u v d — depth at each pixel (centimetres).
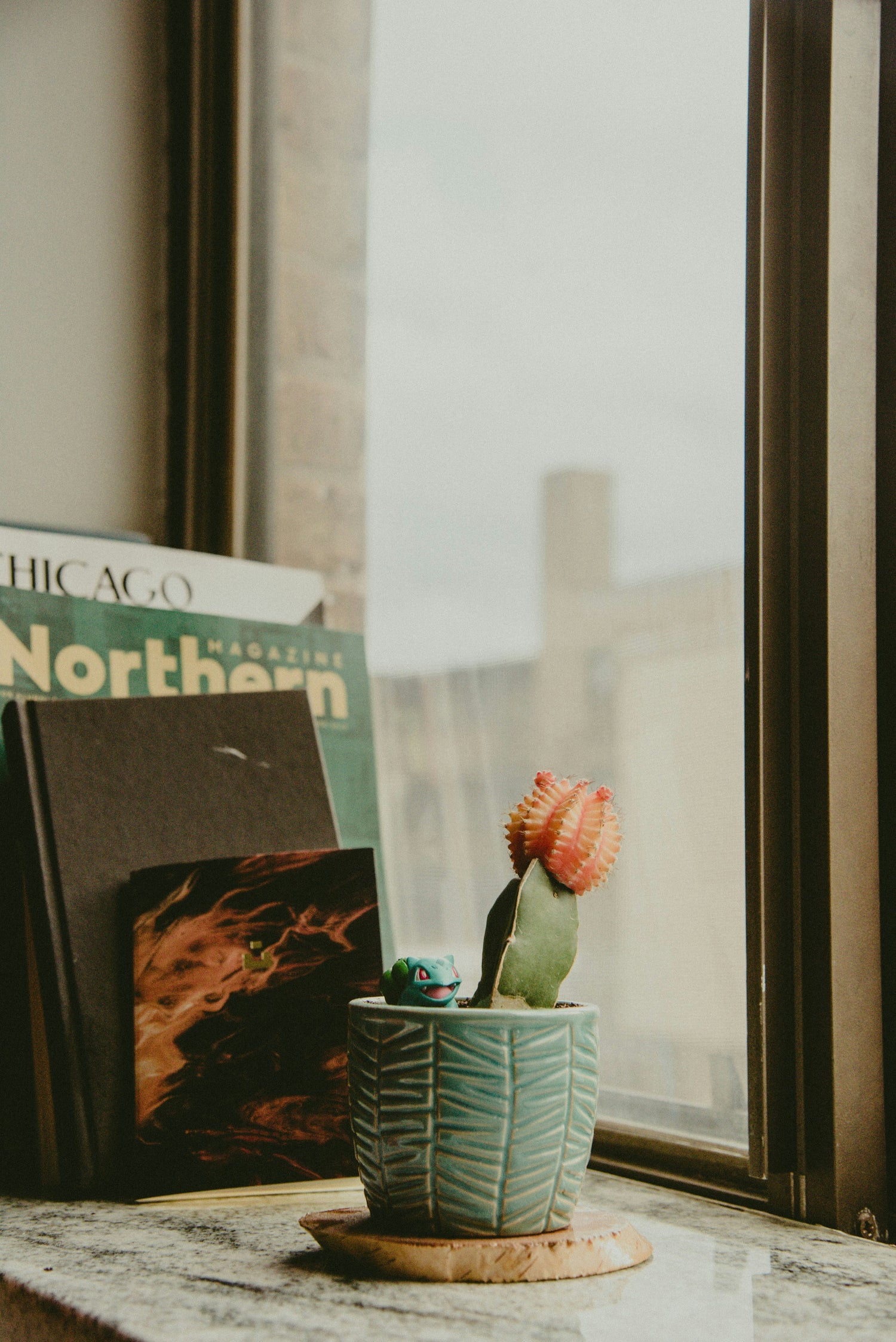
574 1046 51
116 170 111
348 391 122
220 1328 43
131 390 111
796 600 65
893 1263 53
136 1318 44
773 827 63
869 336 65
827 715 62
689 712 99
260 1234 58
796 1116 62
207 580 94
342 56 123
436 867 134
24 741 70
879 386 65
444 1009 51
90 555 89
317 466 119
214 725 76
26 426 104
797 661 64
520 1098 49
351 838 89
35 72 106
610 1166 75
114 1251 54
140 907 67
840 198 64
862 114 65
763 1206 64
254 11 115
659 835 101
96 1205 64
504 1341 42
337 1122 66
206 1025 66
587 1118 52
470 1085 49
